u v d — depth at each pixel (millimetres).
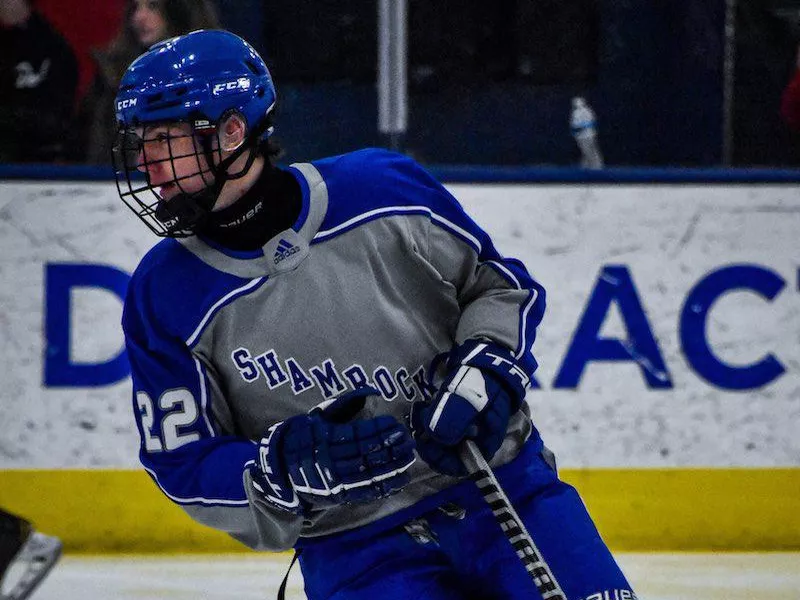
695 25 17656
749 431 15852
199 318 6727
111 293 15742
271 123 6867
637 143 18047
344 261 6773
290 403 6879
